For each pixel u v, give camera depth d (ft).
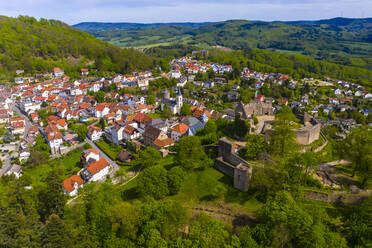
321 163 290.97
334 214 223.71
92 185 318.45
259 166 276.41
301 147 307.17
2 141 556.51
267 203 211.20
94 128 559.79
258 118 404.77
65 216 253.44
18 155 498.69
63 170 407.44
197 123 526.57
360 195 231.71
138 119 572.92
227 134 395.14
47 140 530.27
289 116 309.01
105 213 235.40
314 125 341.62
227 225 221.66
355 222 192.03
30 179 380.99
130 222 220.43
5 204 241.14
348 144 274.36
